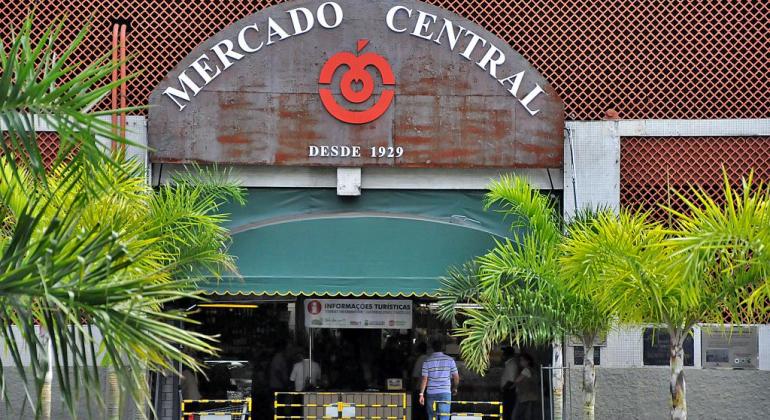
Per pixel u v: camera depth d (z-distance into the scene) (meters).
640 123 18.06
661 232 12.46
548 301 14.54
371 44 17.72
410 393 19.14
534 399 18.98
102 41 18.12
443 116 17.69
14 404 17.41
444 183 17.89
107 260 7.66
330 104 17.61
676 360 13.13
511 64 17.73
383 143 17.64
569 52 18.44
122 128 8.63
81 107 8.55
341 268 17.38
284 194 17.84
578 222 15.26
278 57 17.64
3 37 17.95
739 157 18.16
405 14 17.75
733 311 12.94
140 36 18.19
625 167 18.16
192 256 14.55
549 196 17.86
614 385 17.78
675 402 13.07
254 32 17.66
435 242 17.61
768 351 17.78
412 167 17.69
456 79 17.72
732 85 18.27
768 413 17.72
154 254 12.75
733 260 12.73
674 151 18.17
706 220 11.29
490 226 17.78
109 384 15.44
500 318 14.52
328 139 17.61
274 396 20.47
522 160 17.69
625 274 12.74
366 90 17.66
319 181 17.81
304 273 17.31
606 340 17.88
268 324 20.94
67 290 7.82
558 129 17.69
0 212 9.62
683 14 18.38
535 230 15.36
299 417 19.25
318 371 20.56
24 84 8.33
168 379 18.72
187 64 17.52
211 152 17.45
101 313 7.88
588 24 18.45
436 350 18.75
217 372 20.69
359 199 17.88
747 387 17.77
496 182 16.42
